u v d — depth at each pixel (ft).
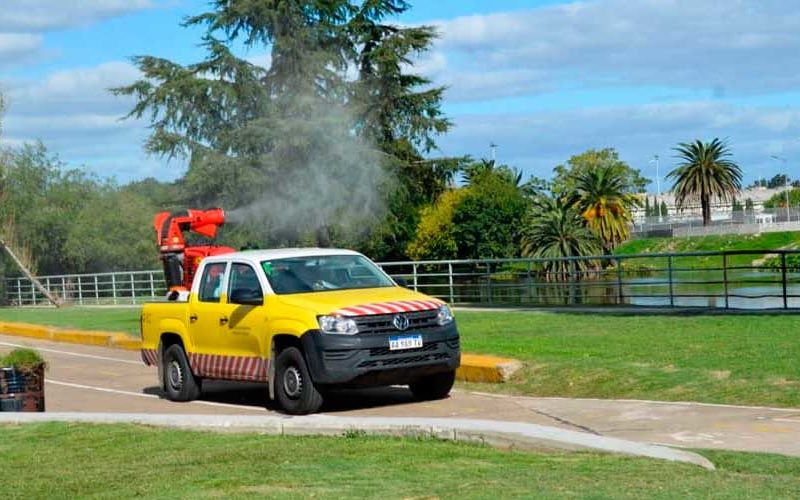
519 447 30.50
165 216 62.80
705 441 32.65
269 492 26.22
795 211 262.67
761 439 32.50
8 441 36.86
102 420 39.34
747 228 248.73
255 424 35.58
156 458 32.22
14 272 170.71
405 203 124.98
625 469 26.89
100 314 111.55
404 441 32.14
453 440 31.81
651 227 274.36
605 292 148.77
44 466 32.37
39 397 45.32
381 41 116.16
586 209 231.71
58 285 159.53
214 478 28.48
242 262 46.44
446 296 94.02
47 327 94.43
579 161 317.42
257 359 44.52
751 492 24.26
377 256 137.08
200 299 48.34
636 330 58.80
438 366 43.11
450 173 122.31
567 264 137.28
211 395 51.42
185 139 112.37
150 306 51.90
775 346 47.88
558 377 46.21
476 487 25.36
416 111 116.57
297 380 42.27
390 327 42.04
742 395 39.34
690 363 45.06
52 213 180.34
